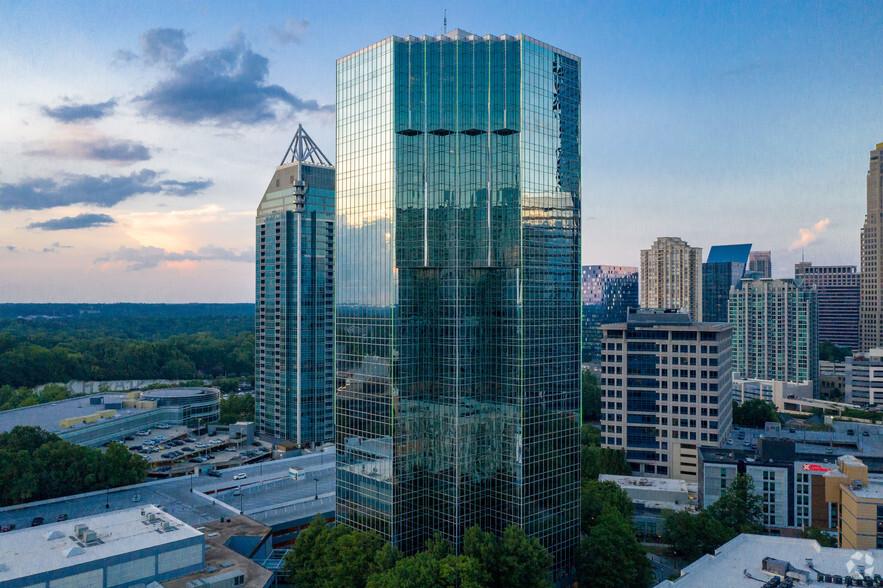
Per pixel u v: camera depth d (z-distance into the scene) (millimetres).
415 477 145875
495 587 127250
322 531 135875
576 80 161750
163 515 140750
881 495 142500
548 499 148375
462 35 150000
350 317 154375
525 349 143500
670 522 164375
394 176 144500
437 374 147875
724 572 110438
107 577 116688
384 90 148250
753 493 176750
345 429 154750
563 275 154625
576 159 160625
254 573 128875
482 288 150000
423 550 147625
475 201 148250
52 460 193750
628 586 143625
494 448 147000
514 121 145750
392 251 143375
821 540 144250
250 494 192875
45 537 126562
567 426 153750
